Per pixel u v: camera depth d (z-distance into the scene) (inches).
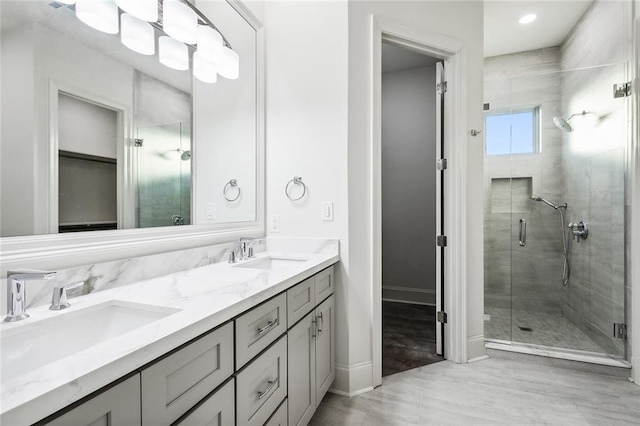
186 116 59.0
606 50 95.0
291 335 51.0
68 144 39.6
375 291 75.9
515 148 107.1
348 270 73.0
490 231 108.3
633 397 70.6
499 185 108.2
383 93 152.9
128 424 23.5
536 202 104.1
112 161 45.3
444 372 82.3
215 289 41.4
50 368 20.7
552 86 102.5
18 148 34.7
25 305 31.8
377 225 76.4
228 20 69.8
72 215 39.9
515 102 106.4
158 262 50.8
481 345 90.9
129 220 47.8
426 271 146.1
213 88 65.6
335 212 74.6
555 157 102.2
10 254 33.4
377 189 76.4
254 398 40.3
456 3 86.4
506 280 105.7
